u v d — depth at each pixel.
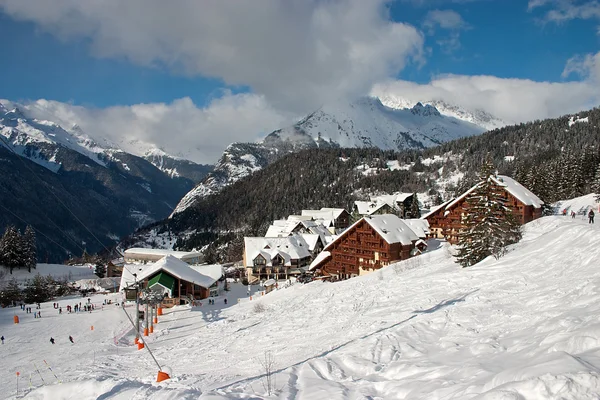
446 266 49.41
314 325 32.03
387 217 77.94
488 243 44.34
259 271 94.44
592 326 10.96
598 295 17.44
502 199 47.62
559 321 14.45
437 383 11.13
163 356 33.00
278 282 85.38
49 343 47.78
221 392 12.44
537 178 92.69
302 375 14.66
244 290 82.44
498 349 13.84
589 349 9.90
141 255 129.38
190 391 13.09
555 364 8.66
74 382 15.99
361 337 22.81
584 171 100.00
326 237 113.50
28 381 31.56
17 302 81.62
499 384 9.09
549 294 20.98
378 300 35.59
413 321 22.56
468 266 43.41
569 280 22.91
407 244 73.56
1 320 60.78
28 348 45.78
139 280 70.81
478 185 48.81
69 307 66.31
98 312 63.34
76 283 101.12
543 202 76.56
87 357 39.22
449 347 16.05
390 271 56.94
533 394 7.54
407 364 14.26
